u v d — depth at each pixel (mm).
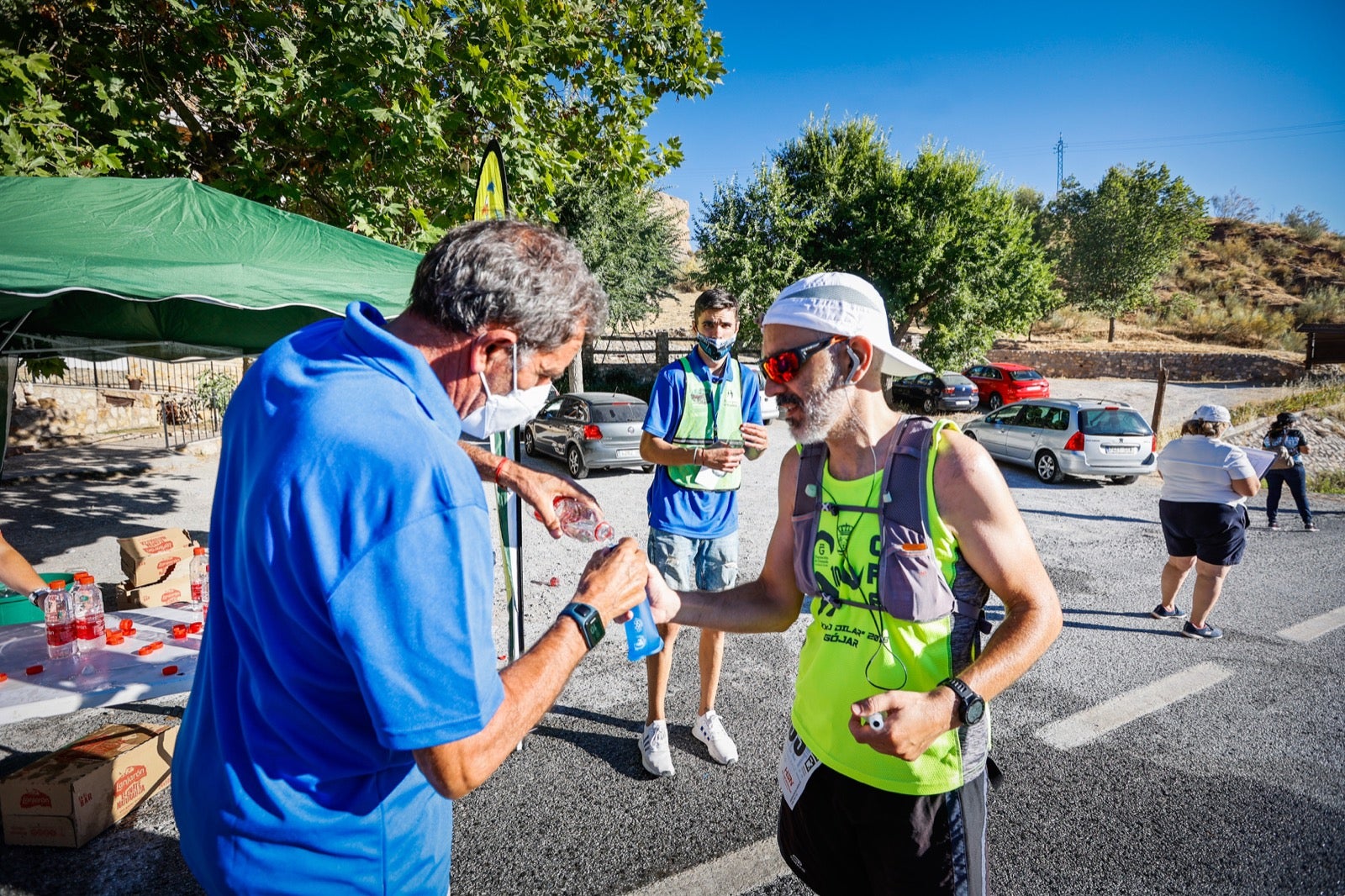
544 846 2916
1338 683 4578
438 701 1004
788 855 1868
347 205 6328
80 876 2631
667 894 2678
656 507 3438
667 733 3680
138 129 6457
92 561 6609
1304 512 9023
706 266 22797
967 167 22250
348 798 1147
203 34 6453
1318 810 3256
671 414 3350
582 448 11445
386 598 984
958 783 1552
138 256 3170
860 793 1598
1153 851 2975
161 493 9547
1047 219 51562
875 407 1599
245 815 1102
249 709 1121
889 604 1537
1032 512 9727
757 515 8992
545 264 1201
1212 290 54062
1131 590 6453
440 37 6527
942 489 1510
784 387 1578
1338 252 56781
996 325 24125
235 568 1111
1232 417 19297
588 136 8484
